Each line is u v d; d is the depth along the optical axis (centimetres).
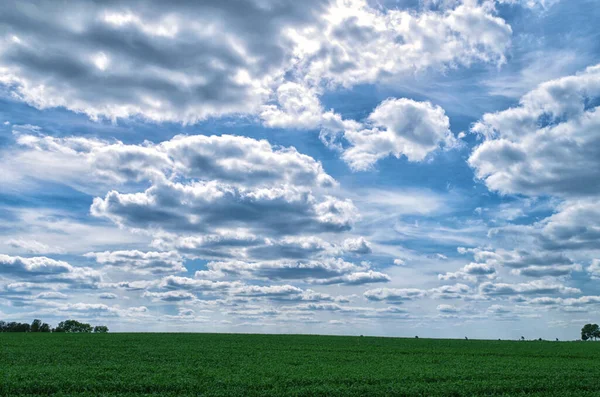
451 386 3275
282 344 7538
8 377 3212
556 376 3828
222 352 5775
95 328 16050
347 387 3231
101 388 3036
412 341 9512
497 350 7144
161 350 5862
